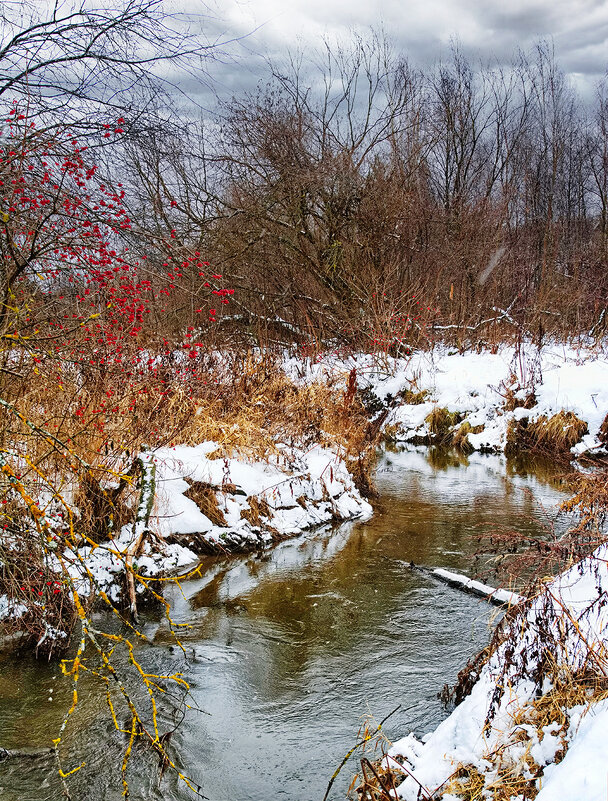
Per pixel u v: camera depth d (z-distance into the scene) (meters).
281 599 6.32
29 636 5.29
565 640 3.74
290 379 11.70
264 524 7.93
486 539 7.91
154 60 5.77
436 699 4.65
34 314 5.80
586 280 19.02
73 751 4.12
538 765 3.32
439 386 14.66
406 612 6.02
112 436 6.71
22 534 5.12
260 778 3.92
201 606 6.16
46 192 5.17
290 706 4.62
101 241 5.94
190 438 8.62
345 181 16.73
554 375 13.84
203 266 9.63
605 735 3.06
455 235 20.55
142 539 6.06
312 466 9.09
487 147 25.11
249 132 16.50
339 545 7.80
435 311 16.72
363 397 14.91
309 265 17.00
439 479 11.05
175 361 9.98
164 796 3.78
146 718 4.46
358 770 3.94
